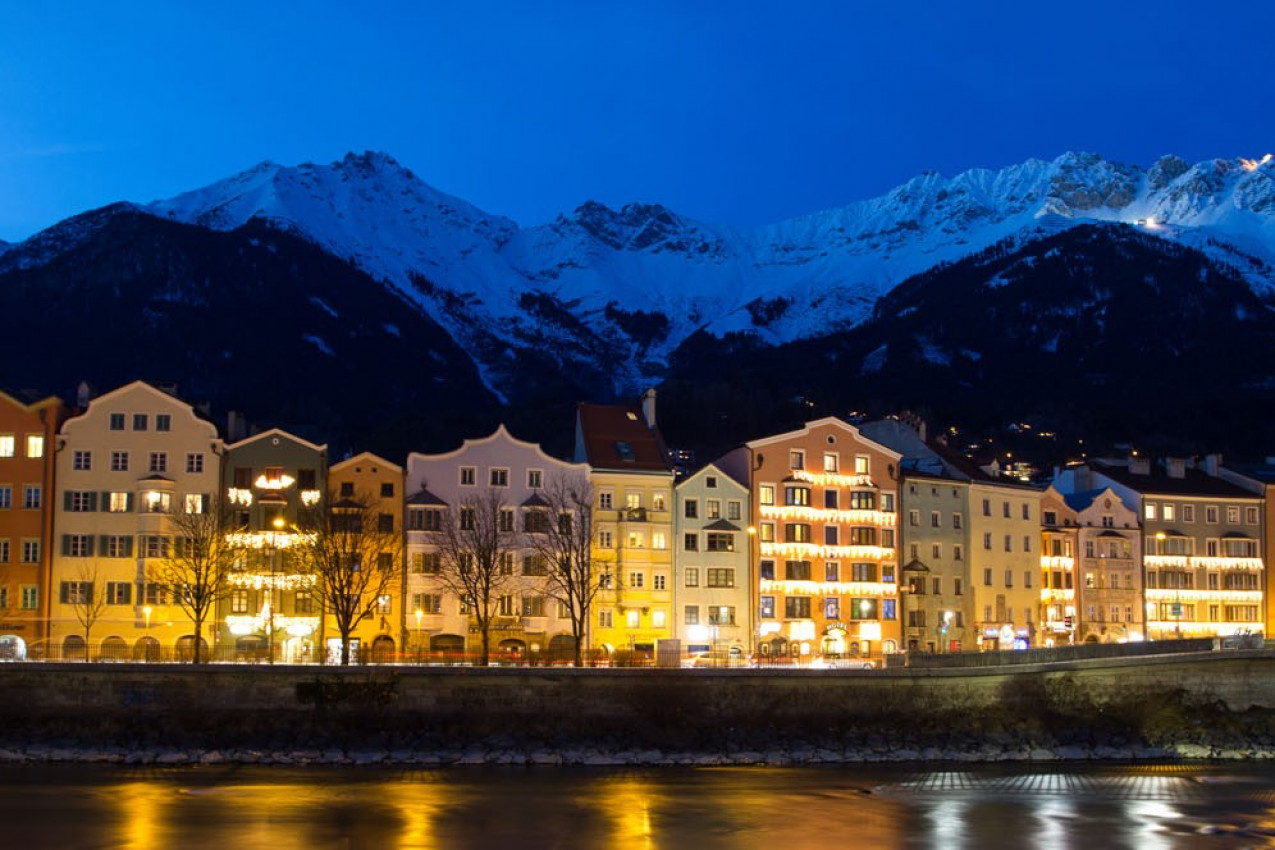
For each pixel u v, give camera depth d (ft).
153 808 254.27
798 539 466.70
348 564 390.42
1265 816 260.83
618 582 438.81
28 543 402.52
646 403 481.46
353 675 328.49
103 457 409.49
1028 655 381.19
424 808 258.16
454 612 423.64
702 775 303.89
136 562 404.77
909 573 479.00
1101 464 561.84
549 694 335.67
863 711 348.79
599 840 232.53
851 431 481.87
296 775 294.05
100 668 322.34
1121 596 527.81
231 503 414.41
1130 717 358.64
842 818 254.68
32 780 283.18
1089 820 255.50
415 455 430.20
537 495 433.89
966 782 298.76
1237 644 374.84
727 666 365.81
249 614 409.28
